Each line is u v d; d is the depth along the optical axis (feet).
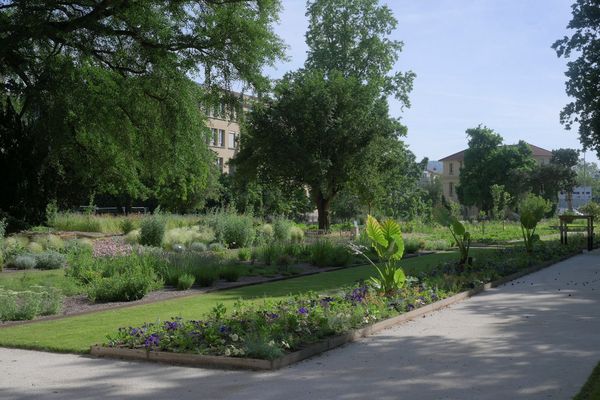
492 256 63.26
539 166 265.13
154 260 48.39
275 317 24.98
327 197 144.66
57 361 21.42
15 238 68.23
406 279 37.14
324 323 24.47
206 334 22.20
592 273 52.19
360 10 150.41
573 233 132.05
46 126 79.00
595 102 84.69
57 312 32.53
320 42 152.76
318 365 20.33
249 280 48.65
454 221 50.88
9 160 84.43
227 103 88.33
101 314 32.09
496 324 27.84
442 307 33.47
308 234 116.67
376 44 148.77
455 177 375.86
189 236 79.82
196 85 87.92
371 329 25.82
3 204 84.53
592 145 88.17
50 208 95.14
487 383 17.76
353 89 138.21
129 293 37.42
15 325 28.81
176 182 158.40
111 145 92.38
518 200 243.81
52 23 75.41
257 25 83.05
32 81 83.66
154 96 87.04
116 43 85.46
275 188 150.00
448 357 21.20
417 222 145.69
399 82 152.87
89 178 99.66
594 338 24.31
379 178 141.49
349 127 134.51
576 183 254.27
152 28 79.71
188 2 81.41
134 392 17.35
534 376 18.47
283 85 136.26
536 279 48.21
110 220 99.30
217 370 19.81
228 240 81.56
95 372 19.74
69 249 62.08
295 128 135.74
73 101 78.89
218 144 264.11
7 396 17.07
